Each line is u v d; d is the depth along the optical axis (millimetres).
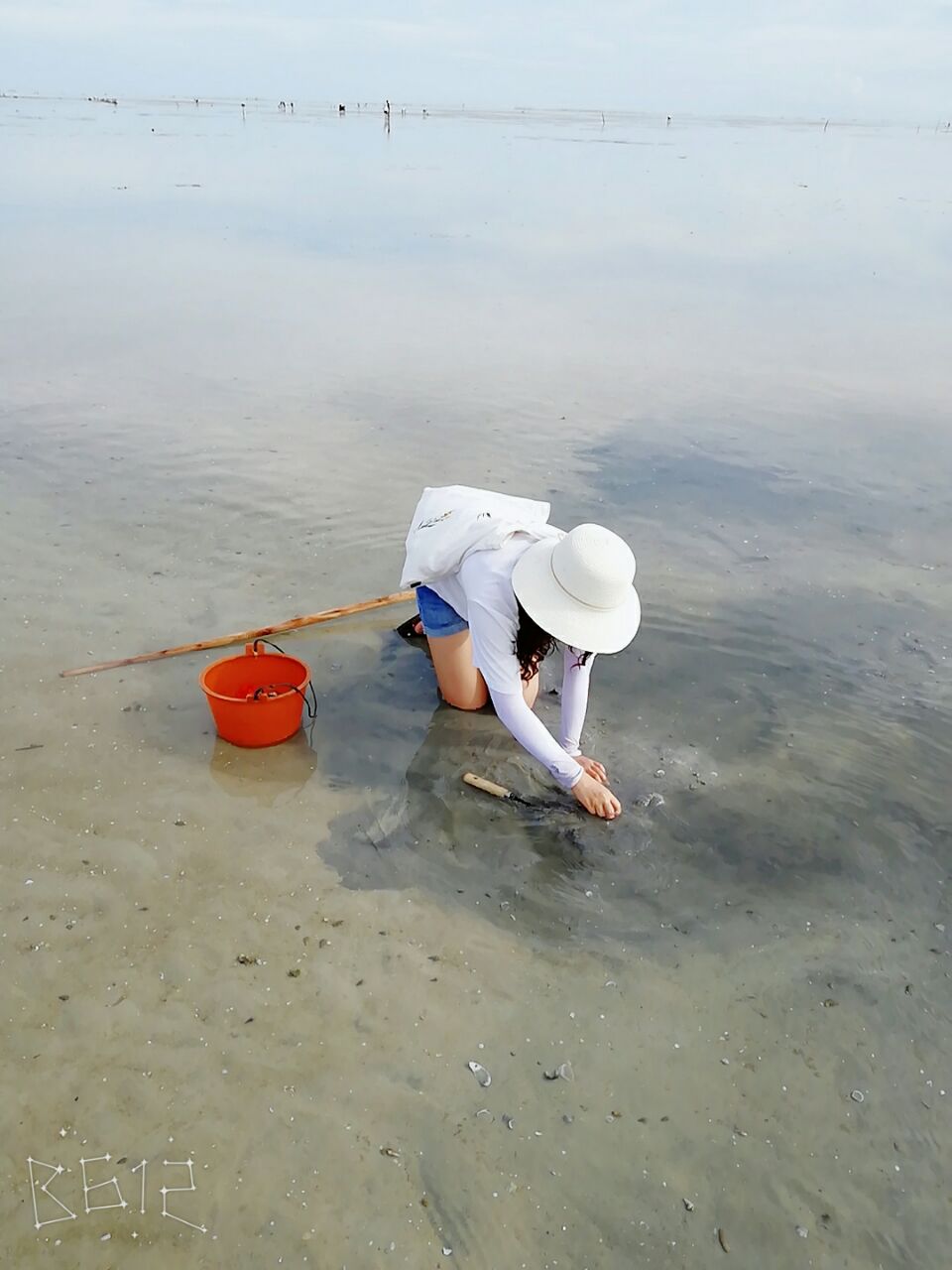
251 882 2926
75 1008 2496
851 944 2785
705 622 4371
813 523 5324
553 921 2842
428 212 15250
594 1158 2193
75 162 19953
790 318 9617
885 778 3438
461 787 3367
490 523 3246
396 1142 2211
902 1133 2283
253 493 5445
